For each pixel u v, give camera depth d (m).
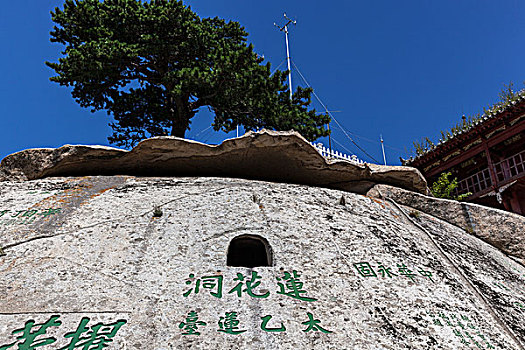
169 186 7.20
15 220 5.91
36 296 4.35
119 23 13.09
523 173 15.98
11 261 4.96
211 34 13.78
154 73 14.04
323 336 4.16
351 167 8.52
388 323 4.51
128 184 7.24
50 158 7.85
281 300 4.60
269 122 13.73
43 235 5.50
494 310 5.24
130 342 3.87
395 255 5.95
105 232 5.62
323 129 14.19
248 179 8.16
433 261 6.09
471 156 17.89
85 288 4.53
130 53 12.36
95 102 13.77
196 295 4.57
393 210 7.77
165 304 4.40
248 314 4.35
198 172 8.29
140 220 5.97
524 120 16.05
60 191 6.89
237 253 6.07
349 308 4.64
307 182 8.80
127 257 5.14
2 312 4.08
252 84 12.98
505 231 7.64
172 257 5.20
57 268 4.84
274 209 6.55
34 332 3.87
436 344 4.33
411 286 5.27
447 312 4.91
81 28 13.20
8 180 7.75
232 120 14.14
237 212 6.32
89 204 6.40
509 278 6.33
